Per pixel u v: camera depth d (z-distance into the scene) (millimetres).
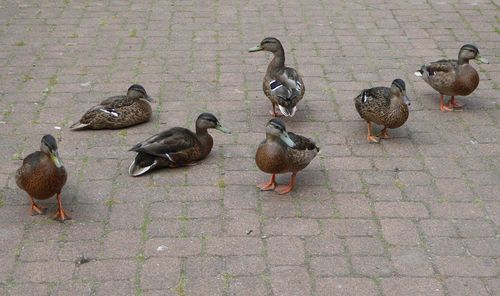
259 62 4980
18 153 3801
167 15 5836
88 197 3447
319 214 3352
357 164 3750
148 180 3588
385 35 5457
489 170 3701
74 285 2926
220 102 4406
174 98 4449
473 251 3123
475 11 5953
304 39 5371
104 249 3117
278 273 2998
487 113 4293
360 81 4695
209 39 5355
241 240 3180
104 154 3809
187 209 3375
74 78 4695
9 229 3219
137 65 4902
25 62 4918
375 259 3076
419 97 4496
